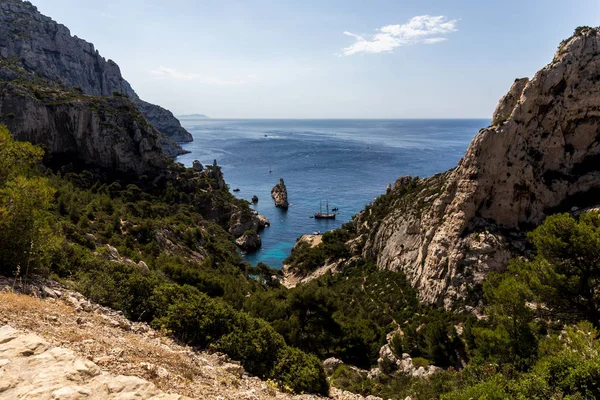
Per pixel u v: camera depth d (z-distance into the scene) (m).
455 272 40.47
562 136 40.53
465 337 31.92
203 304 19.16
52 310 13.05
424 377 26.36
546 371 14.18
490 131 42.22
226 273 61.44
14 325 10.64
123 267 21.48
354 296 53.06
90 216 60.12
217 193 127.50
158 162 113.12
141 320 17.67
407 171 197.00
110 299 17.86
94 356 10.20
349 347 34.84
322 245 84.12
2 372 7.77
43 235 17.66
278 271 82.31
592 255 18.81
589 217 20.78
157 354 12.44
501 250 38.84
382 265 59.62
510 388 14.30
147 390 8.19
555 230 20.19
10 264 15.77
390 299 47.38
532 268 21.64
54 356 8.73
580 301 19.73
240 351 17.30
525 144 41.34
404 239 56.78
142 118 117.81
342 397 18.61
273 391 14.42
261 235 114.44
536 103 40.94
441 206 47.66
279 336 20.62
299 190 166.88
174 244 65.81
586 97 39.16
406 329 37.59
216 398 10.58
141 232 60.12
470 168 43.41
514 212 41.34
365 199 151.25
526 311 20.03
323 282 61.19
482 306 36.19
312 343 34.81
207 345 17.14
